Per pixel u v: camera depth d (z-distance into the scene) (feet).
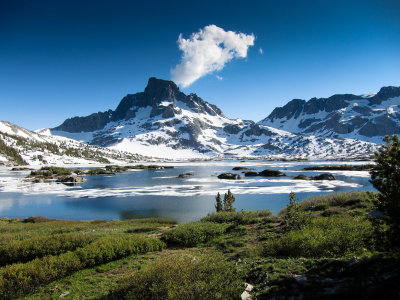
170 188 225.15
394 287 19.63
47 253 47.06
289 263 31.94
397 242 24.38
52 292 33.60
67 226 90.33
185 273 29.25
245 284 27.84
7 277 35.42
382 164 25.50
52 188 245.45
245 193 184.14
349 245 35.86
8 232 79.82
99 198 183.73
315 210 80.79
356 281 22.45
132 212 137.18
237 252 45.73
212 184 247.91
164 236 59.06
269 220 72.49
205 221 80.43
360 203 73.92
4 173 441.27
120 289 30.09
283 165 540.93
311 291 22.99
